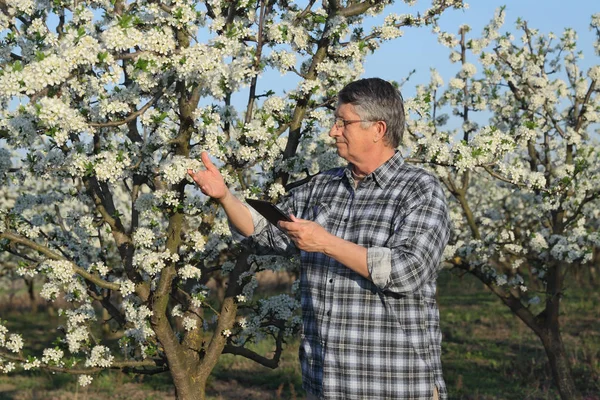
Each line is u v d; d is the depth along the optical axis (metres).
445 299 21.31
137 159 4.71
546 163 9.41
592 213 10.59
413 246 2.64
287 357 13.96
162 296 4.53
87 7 4.81
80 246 5.58
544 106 9.30
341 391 2.78
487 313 18.42
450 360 13.52
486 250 8.76
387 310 2.73
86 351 5.28
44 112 3.40
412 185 2.82
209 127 4.52
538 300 9.20
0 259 15.60
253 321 5.34
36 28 4.55
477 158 5.60
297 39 5.09
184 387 4.80
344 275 2.80
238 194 5.08
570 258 8.42
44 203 5.63
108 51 3.56
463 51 9.38
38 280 19.89
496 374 12.33
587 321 16.20
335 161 5.43
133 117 3.88
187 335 5.00
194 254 4.98
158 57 3.68
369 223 2.81
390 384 2.72
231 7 4.52
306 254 2.95
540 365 12.23
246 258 5.06
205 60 3.74
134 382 12.45
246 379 12.43
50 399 11.12
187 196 4.61
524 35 9.72
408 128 6.84
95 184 4.77
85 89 4.08
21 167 4.84
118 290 4.75
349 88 2.87
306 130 5.15
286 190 5.12
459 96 9.04
